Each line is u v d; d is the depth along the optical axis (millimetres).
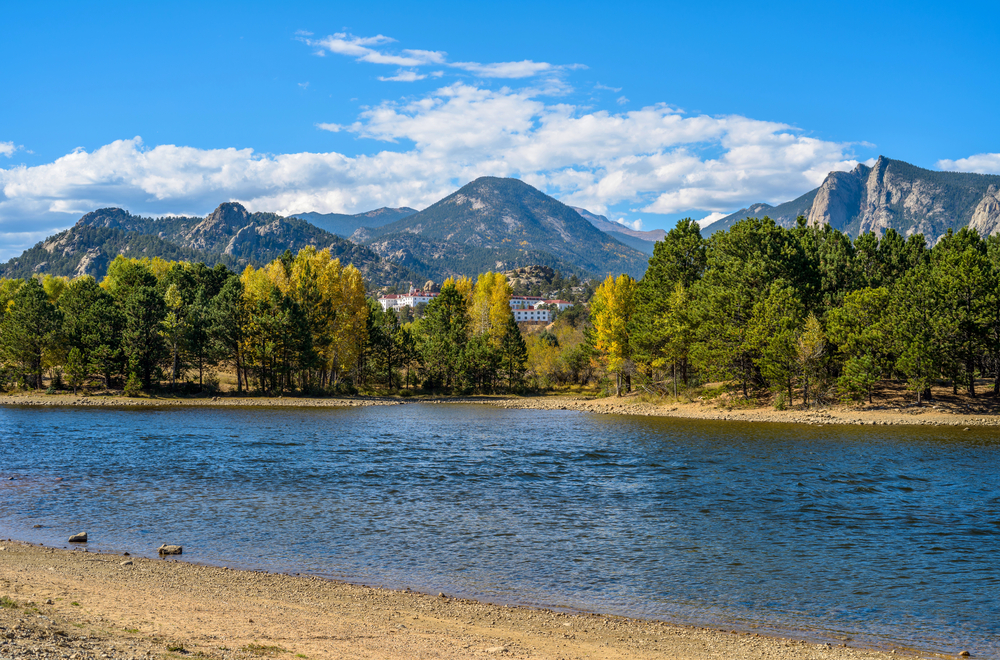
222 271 142375
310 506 31562
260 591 19281
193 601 17766
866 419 69688
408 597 19219
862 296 74812
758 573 21609
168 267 175750
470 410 99938
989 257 80188
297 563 22672
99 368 105938
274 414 86938
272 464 44219
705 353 83938
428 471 41938
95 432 62281
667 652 15148
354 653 13797
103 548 24297
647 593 19828
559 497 33875
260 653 13211
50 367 113750
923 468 41688
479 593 19828
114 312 107938
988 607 18578
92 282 121062
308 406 103125
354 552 24016
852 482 37156
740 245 87375
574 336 156750
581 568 22188
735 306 82562
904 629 17031
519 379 137625
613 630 16766
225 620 15953
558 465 44438
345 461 45906
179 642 13398
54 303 123688
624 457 47938
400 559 23188
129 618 15359
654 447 53562
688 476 39750
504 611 18172
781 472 40781
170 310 110562
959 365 71688
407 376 136625
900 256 88312
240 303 112625
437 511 30641
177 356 110625
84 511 30281
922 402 74500
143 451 49750
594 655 14734
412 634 15680
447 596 19453
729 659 14750
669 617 17922
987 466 42250
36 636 12586
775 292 78000
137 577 20234
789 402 80188
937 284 70312
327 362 119438
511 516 29688
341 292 120562
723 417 79562
